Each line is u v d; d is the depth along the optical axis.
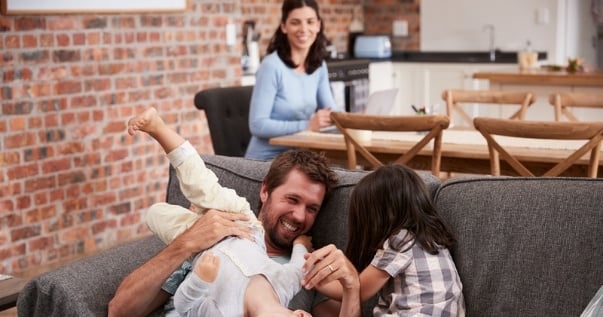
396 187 2.40
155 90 5.49
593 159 3.55
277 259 2.60
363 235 2.44
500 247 2.40
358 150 3.97
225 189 2.51
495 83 6.57
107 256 2.61
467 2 8.57
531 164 3.80
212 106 4.61
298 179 2.57
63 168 5.01
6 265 4.78
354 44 8.93
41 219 4.93
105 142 5.22
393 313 2.36
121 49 5.25
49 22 4.85
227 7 5.93
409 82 8.58
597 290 2.26
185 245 2.35
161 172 5.61
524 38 8.33
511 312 2.34
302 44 4.18
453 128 4.63
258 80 4.21
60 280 2.44
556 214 2.36
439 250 2.39
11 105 4.71
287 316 2.20
